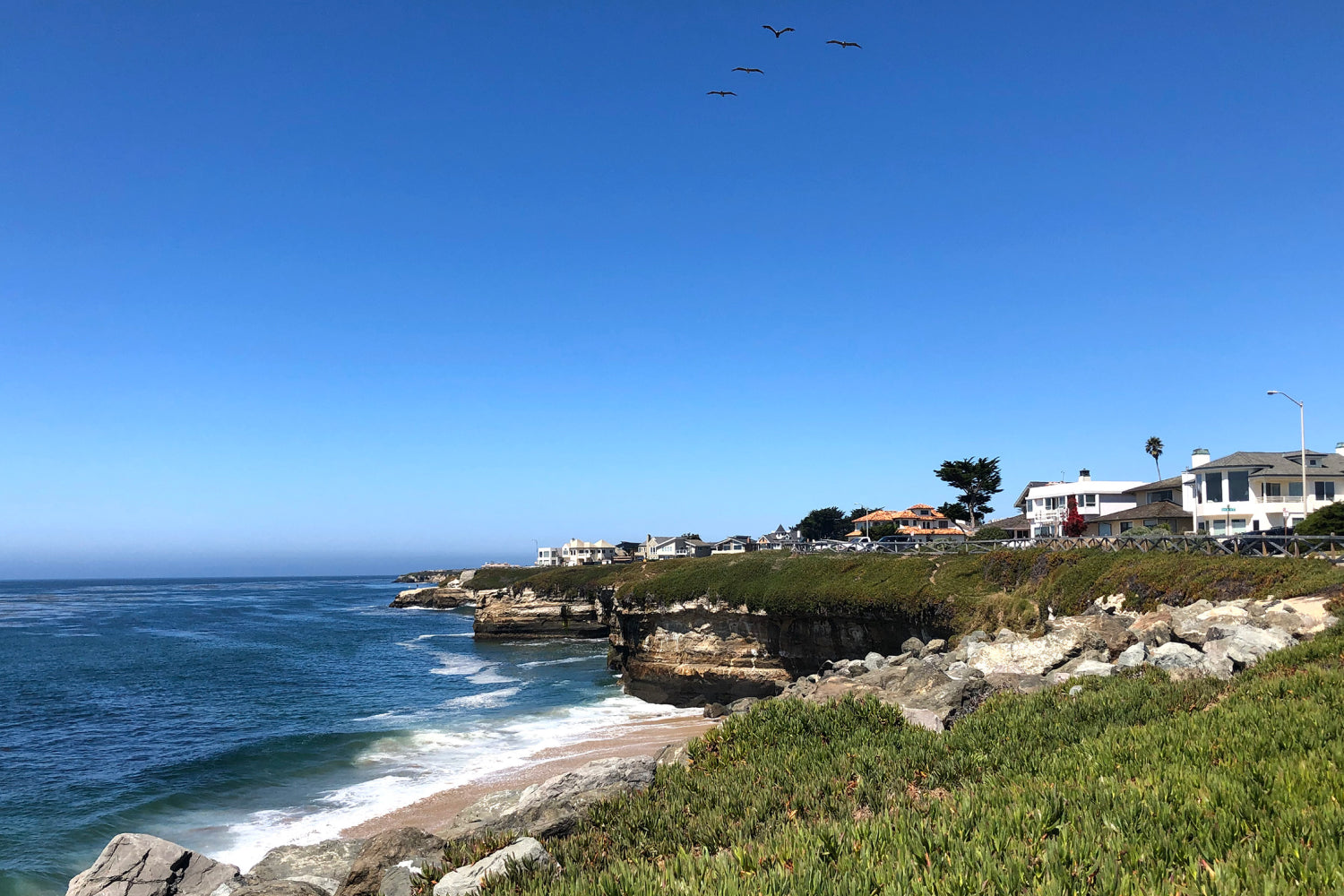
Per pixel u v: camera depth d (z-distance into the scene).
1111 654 23.86
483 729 39.34
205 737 38.72
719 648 54.03
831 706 15.70
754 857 7.98
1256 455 63.91
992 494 110.38
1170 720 12.19
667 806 11.55
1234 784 8.22
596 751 32.88
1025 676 21.89
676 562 82.31
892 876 6.73
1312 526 44.72
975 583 41.94
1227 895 5.87
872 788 11.05
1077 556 37.22
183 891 13.48
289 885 10.66
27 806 27.59
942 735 14.02
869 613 45.16
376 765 32.16
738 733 14.84
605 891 7.54
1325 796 7.75
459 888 8.96
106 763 33.62
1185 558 32.00
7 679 57.50
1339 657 15.50
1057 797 8.51
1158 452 112.38
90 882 13.32
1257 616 23.47
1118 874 6.36
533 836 10.82
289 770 31.92
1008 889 6.32
